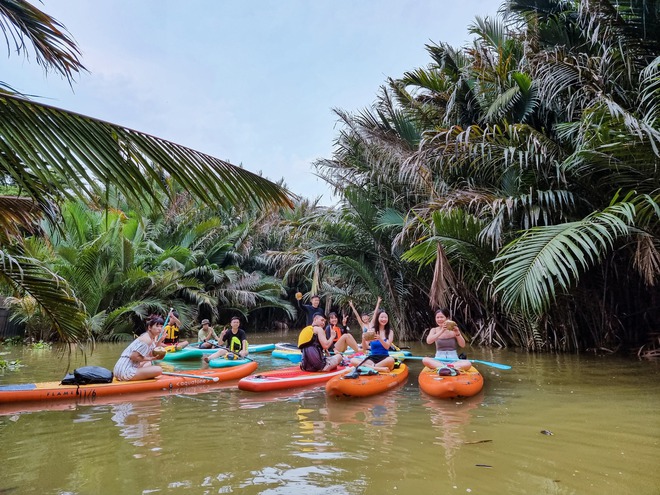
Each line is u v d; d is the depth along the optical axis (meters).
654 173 6.68
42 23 4.03
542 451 3.43
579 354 8.71
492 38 11.19
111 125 2.66
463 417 4.51
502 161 8.68
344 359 8.16
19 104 2.45
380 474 3.01
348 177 13.31
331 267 14.46
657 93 7.09
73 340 5.45
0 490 2.85
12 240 4.96
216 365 8.45
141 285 16.09
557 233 6.31
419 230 10.21
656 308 8.38
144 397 5.76
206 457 3.40
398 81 11.45
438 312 6.93
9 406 5.24
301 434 3.99
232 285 19.64
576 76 7.82
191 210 20.94
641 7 7.61
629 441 3.63
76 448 3.67
